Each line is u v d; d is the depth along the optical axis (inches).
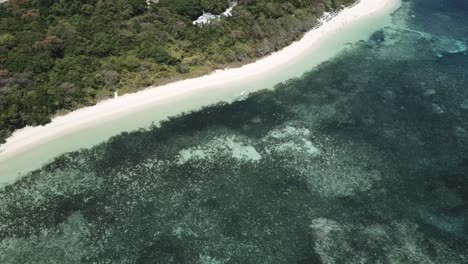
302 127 2677.2
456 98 2947.8
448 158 2477.9
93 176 2321.6
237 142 2556.6
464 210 2177.7
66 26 3174.2
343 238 2037.4
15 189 2233.0
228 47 3196.4
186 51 3105.3
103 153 2447.1
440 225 2098.9
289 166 2406.5
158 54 2999.5
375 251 1982.0
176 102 2807.6
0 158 2369.6
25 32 3085.6
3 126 2471.7
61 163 2377.0
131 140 2532.0
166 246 1995.6
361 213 2153.1
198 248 1987.0
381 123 2721.5
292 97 2910.9
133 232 2054.6
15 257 1937.7
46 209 2146.9
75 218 2111.2
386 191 2269.9
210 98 2856.8
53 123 2586.1
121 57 2979.8
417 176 2361.0
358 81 3090.6
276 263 1930.4
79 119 2625.5
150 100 2797.7
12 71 2770.7
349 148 2529.5
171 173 2352.4
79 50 2965.1
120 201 2197.3
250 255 1959.9
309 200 2218.3
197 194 2241.6
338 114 2783.0
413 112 2815.0
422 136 2628.0
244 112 2773.1
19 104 2556.6
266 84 3011.8
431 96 2960.1
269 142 2564.0
